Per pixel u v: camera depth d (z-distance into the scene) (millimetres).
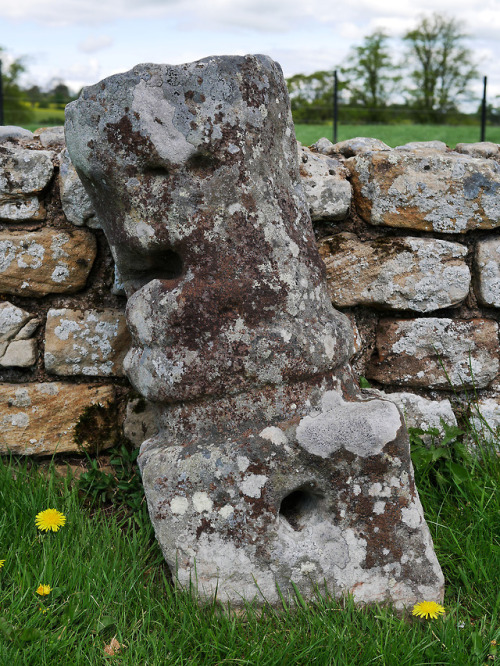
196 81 1897
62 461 2779
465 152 3000
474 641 1847
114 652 1795
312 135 13609
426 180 2680
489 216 2709
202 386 1980
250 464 1969
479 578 2137
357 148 2934
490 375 2840
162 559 2162
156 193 1945
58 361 2697
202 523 1960
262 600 1969
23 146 2699
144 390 2066
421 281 2744
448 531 2355
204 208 1938
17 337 2676
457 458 2725
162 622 1927
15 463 2730
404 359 2814
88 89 1936
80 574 2020
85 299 2709
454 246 2738
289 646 1791
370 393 2344
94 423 2742
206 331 1970
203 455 1981
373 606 2000
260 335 1969
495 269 2766
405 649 1810
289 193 2080
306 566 1977
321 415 2020
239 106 1927
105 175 1956
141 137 1898
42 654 1724
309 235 2137
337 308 2797
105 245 2674
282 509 2152
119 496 2572
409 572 2014
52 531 2221
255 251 1966
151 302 2016
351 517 2002
